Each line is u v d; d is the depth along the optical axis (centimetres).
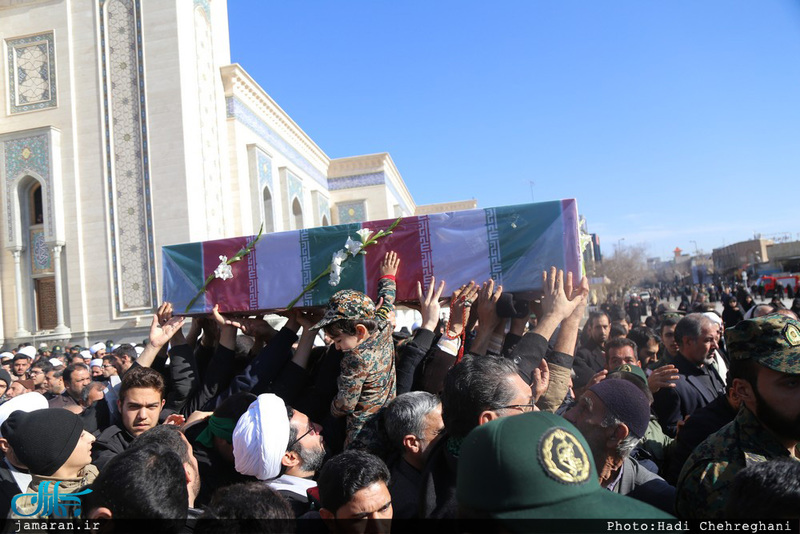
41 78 1501
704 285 4491
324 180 2641
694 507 187
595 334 584
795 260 4794
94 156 1461
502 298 337
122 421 315
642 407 235
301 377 349
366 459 210
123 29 1473
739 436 195
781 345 188
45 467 242
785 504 137
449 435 209
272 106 2016
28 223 1523
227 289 400
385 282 354
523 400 206
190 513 218
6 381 651
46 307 1521
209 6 1688
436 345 340
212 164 1619
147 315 1412
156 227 1424
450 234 360
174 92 1438
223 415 280
